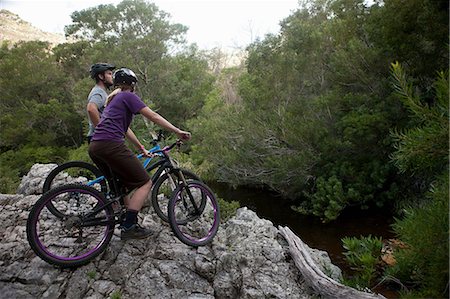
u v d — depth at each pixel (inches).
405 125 338.6
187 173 161.3
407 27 324.8
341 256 289.4
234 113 534.0
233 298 138.9
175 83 877.2
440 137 109.3
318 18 665.0
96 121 149.5
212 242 157.6
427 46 303.3
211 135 511.5
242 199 526.3
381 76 374.6
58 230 153.5
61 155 813.2
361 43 379.2
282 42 561.0
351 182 409.7
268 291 140.3
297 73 506.9
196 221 164.4
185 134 140.3
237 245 160.2
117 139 128.4
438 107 116.3
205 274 140.5
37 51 977.5
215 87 922.1
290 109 472.7
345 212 413.7
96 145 127.6
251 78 578.2
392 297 157.6
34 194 193.8
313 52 495.8
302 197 487.5
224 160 493.7
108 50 865.5
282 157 448.1
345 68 386.3
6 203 175.5
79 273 135.3
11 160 761.0
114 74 137.1
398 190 388.2
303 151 421.4
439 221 111.1
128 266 139.8
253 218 183.0
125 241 149.7
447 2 293.1
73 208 169.3
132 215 134.7
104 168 134.5
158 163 152.7
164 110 867.4
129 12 907.4
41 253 129.0
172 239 154.3
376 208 415.2
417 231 114.4
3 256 139.2
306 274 146.4
